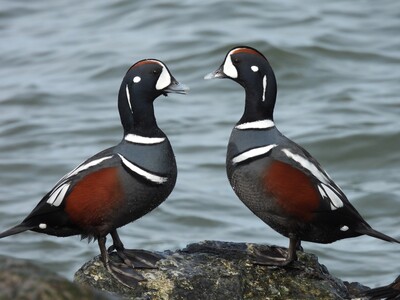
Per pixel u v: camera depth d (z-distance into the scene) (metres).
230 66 8.91
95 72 21.30
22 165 17.38
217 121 18.77
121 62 21.39
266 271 8.86
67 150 17.98
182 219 15.23
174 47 21.78
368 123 18.28
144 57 21.47
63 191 8.52
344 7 24.19
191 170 16.86
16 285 6.57
